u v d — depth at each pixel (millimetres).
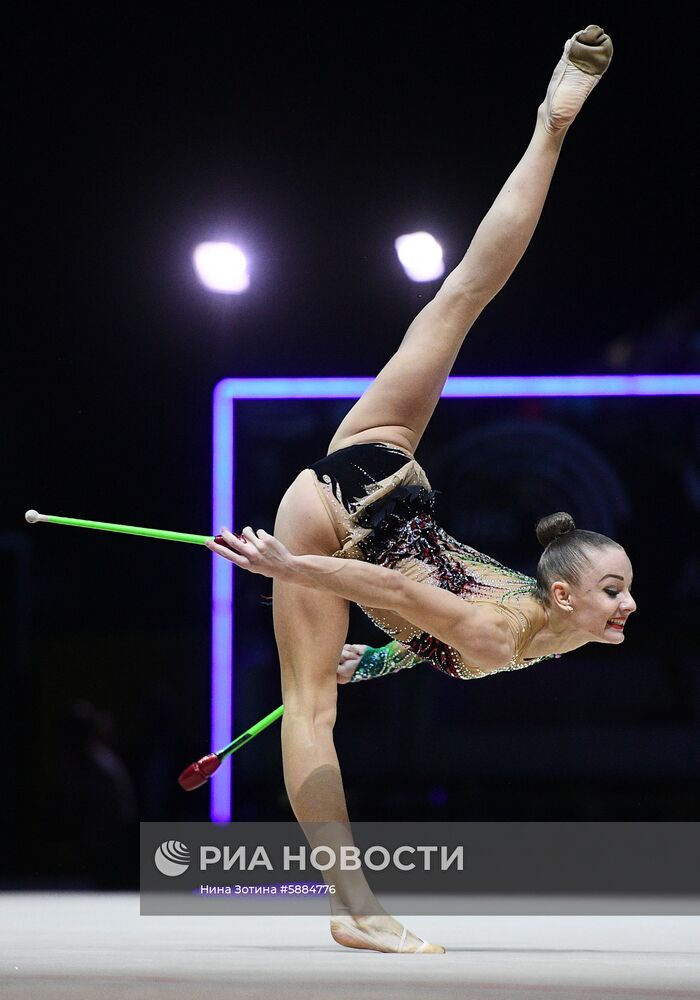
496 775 26203
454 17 22469
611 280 25219
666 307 25281
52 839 26516
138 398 26672
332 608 10789
